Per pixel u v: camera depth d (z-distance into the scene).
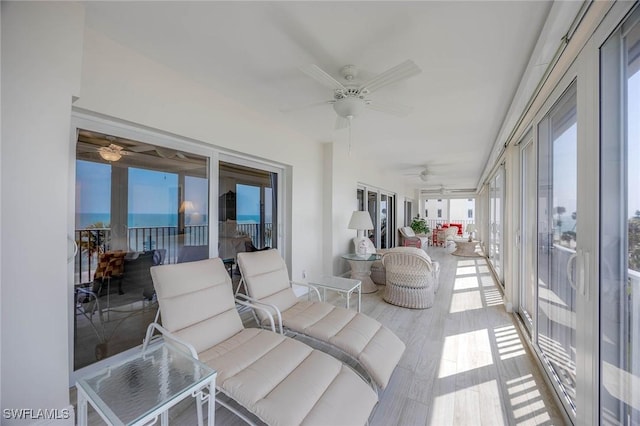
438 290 4.21
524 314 2.93
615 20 1.08
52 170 1.35
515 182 3.23
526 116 2.49
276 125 3.29
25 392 1.28
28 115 1.29
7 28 1.24
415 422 1.55
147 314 2.20
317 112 2.97
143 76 1.96
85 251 1.84
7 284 1.24
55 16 1.37
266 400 1.26
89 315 1.87
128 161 2.05
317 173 4.14
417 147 4.41
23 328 1.28
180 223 2.40
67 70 1.40
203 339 1.70
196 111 2.34
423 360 2.20
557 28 1.40
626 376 1.05
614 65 1.11
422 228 9.25
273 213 3.51
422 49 1.79
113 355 1.98
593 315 1.22
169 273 1.76
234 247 2.96
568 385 1.63
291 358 1.58
